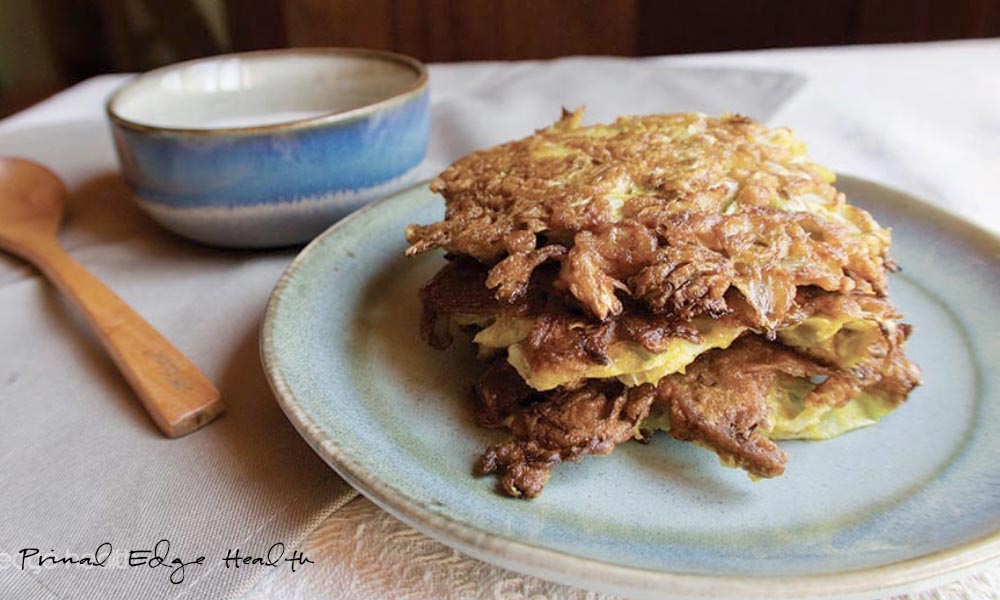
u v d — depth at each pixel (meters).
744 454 0.23
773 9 0.90
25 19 1.00
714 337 0.24
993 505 0.22
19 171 0.42
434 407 0.26
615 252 0.24
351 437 0.24
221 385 0.29
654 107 0.47
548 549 0.20
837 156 0.42
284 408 0.24
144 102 0.40
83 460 0.26
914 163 0.41
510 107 0.49
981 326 0.28
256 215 0.35
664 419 0.25
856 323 0.25
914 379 0.25
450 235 0.26
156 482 0.25
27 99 0.96
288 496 0.24
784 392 0.25
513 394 0.25
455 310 0.27
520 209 0.26
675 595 0.19
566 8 0.87
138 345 0.30
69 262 0.35
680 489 0.24
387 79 0.42
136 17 0.98
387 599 0.22
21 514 0.24
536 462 0.24
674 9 0.92
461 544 0.20
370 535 0.23
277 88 0.44
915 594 0.21
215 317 0.33
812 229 0.25
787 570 0.20
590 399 0.24
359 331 0.29
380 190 0.37
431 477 0.23
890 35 0.88
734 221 0.24
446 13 0.88
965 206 0.37
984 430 0.24
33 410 0.28
